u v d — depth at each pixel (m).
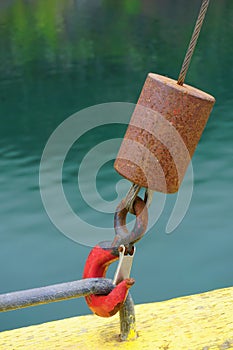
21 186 13.77
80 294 2.26
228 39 31.28
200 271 9.92
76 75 25.25
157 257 10.31
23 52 31.28
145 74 24.73
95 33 35.53
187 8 43.47
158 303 2.84
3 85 24.38
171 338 2.54
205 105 2.12
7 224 11.84
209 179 13.77
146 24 37.72
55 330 2.69
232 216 11.85
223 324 2.62
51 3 50.69
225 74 24.09
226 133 16.70
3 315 8.59
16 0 53.38
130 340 2.54
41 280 9.80
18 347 2.56
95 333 2.63
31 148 16.48
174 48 29.61
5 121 19.31
